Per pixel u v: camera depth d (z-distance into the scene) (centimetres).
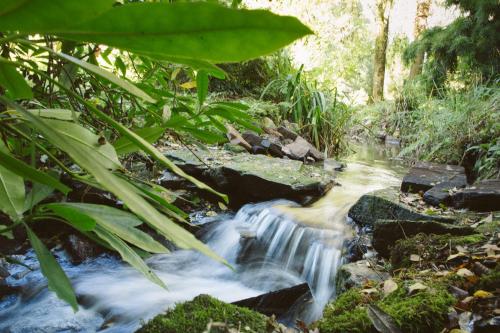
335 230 296
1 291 251
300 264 286
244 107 99
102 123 118
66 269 282
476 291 151
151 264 296
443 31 696
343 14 1255
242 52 23
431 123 550
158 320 121
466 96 536
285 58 723
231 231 329
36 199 54
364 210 296
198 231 334
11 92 36
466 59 664
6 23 21
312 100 617
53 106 117
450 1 698
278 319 226
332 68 1106
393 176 472
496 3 601
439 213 264
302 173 402
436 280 162
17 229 290
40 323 226
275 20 21
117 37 24
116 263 297
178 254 311
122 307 240
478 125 466
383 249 236
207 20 22
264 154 486
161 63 131
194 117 99
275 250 305
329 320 136
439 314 133
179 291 263
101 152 50
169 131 133
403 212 271
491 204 269
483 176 389
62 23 21
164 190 80
